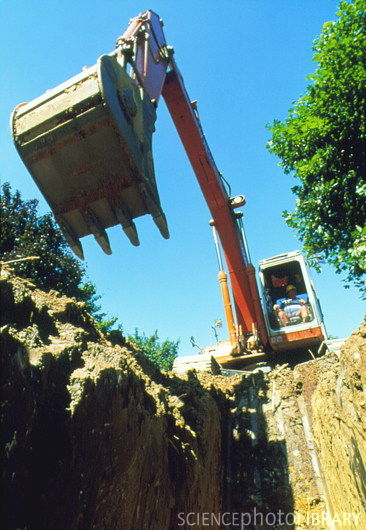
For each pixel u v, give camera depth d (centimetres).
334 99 845
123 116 493
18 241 1098
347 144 861
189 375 902
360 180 832
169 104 974
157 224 523
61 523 247
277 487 757
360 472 511
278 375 1053
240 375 1140
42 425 264
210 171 1059
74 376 319
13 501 215
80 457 281
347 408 557
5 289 325
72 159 498
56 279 1141
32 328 332
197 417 623
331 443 676
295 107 920
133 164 489
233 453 860
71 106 478
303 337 1133
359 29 830
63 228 529
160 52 785
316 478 748
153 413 440
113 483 313
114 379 358
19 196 1209
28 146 498
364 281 834
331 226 908
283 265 1277
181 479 465
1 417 225
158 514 385
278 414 923
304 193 952
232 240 1163
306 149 926
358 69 812
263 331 1173
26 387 257
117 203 510
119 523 309
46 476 246
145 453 381
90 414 304
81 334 399
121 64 573
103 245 527
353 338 512
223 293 1180
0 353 240
